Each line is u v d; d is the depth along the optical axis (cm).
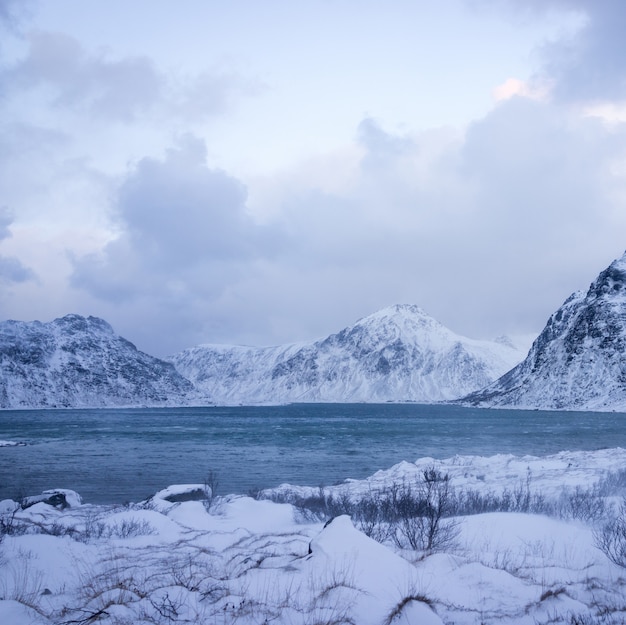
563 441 5534
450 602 553
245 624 507
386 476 2403
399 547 824
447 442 5741
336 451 4772
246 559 759
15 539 833
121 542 923
